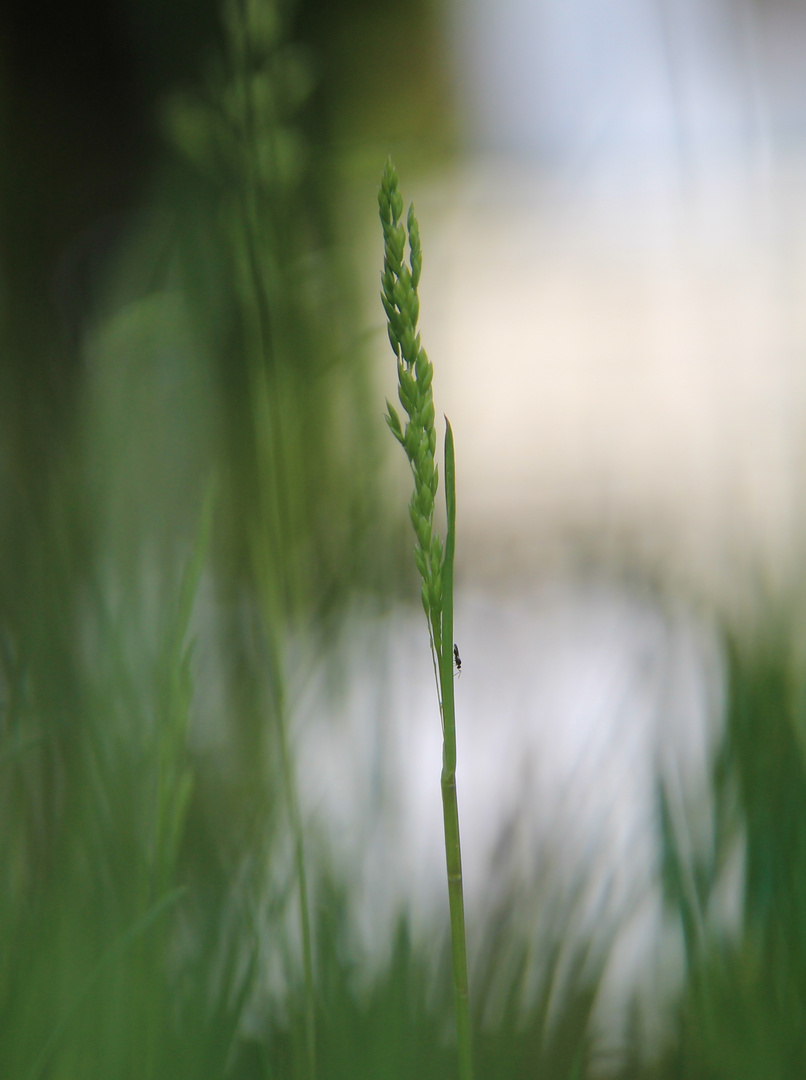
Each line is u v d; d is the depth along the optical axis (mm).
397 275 570
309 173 994
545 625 1115
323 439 851
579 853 710
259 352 700
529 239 2172
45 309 1097
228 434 876
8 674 698
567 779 742
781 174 1229
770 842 683
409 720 874
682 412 1534
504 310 2160
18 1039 650
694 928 680
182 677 654
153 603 756
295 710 807
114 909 671
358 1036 674
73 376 884
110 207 2408
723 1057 667
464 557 1441
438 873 766
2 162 2182
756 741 705
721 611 819
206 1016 668
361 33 3369
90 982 631
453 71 3203
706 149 1209
